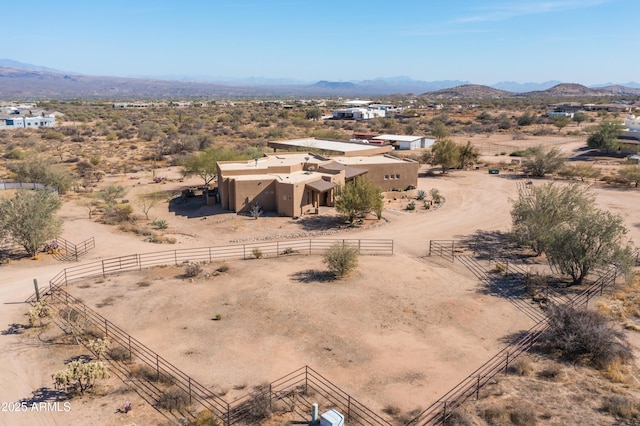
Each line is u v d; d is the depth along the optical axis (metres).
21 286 29.83
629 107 183.62
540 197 36.31
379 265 33.25
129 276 31.55
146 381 19.70
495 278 31.00
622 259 28.02
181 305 26.94
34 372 20.19
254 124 138.75
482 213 47.44
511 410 17.06
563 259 29.34
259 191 46.31
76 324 24.39
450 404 17.89
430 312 26.05
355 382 19.66
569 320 22.38
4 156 83.12
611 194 54.19
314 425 16.75
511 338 23.23
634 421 16.31
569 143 99.19
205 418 16.89
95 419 17.16
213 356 21.62
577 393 18.19
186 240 39.62
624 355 20.55
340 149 65.31
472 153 72.81
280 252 36.22
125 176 68.69
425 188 59.25
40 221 35.16
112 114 165.62
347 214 43.69
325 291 28.61
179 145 91.19
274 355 21.72
